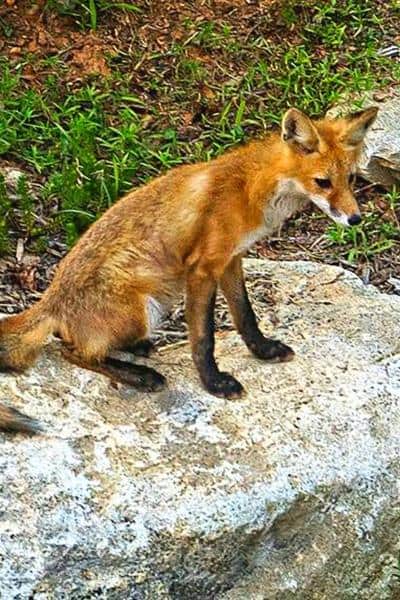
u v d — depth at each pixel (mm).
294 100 12031
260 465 7031
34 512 6438
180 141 11398
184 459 6977
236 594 6797
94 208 10031
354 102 11859
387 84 12391
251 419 7348
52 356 7641
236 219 7289
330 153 7371
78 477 6695
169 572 6543
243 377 7734
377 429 7453
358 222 7379
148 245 7344
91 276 7273
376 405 7617
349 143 7508
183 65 12141
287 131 7316
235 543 6723
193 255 7340
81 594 6273
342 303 8742
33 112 11164
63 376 7477
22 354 7367
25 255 9492
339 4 13477
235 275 7766
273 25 12930
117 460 6871
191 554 6598
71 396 7316
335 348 8141
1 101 11086
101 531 6449
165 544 6531
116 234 7332
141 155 10938
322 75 12328
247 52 12531
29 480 6605
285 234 10688
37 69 11750
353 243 10578
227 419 7328
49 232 9773
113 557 6398
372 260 10461
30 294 9094
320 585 7035
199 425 7250
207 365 7512
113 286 7277
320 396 7617
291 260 10281
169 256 7402
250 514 6770
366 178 11297
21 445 6824
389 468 7309
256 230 7418
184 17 12727
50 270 9406
